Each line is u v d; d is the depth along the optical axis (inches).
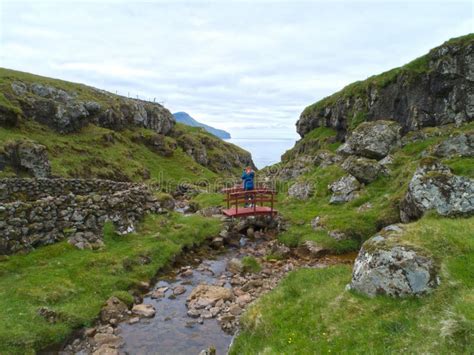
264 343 499.5
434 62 1759.4
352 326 452.1
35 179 1120.2
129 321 642.8
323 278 665.6
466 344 352.5
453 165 1061.8
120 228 995.9
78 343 571.2
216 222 1274.6
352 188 1316.4
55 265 771.4
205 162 4478.3
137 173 2842.0
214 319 657.6
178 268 930.7
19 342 531.2
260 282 808.3
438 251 503.8
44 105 2807.6
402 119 1871.3
